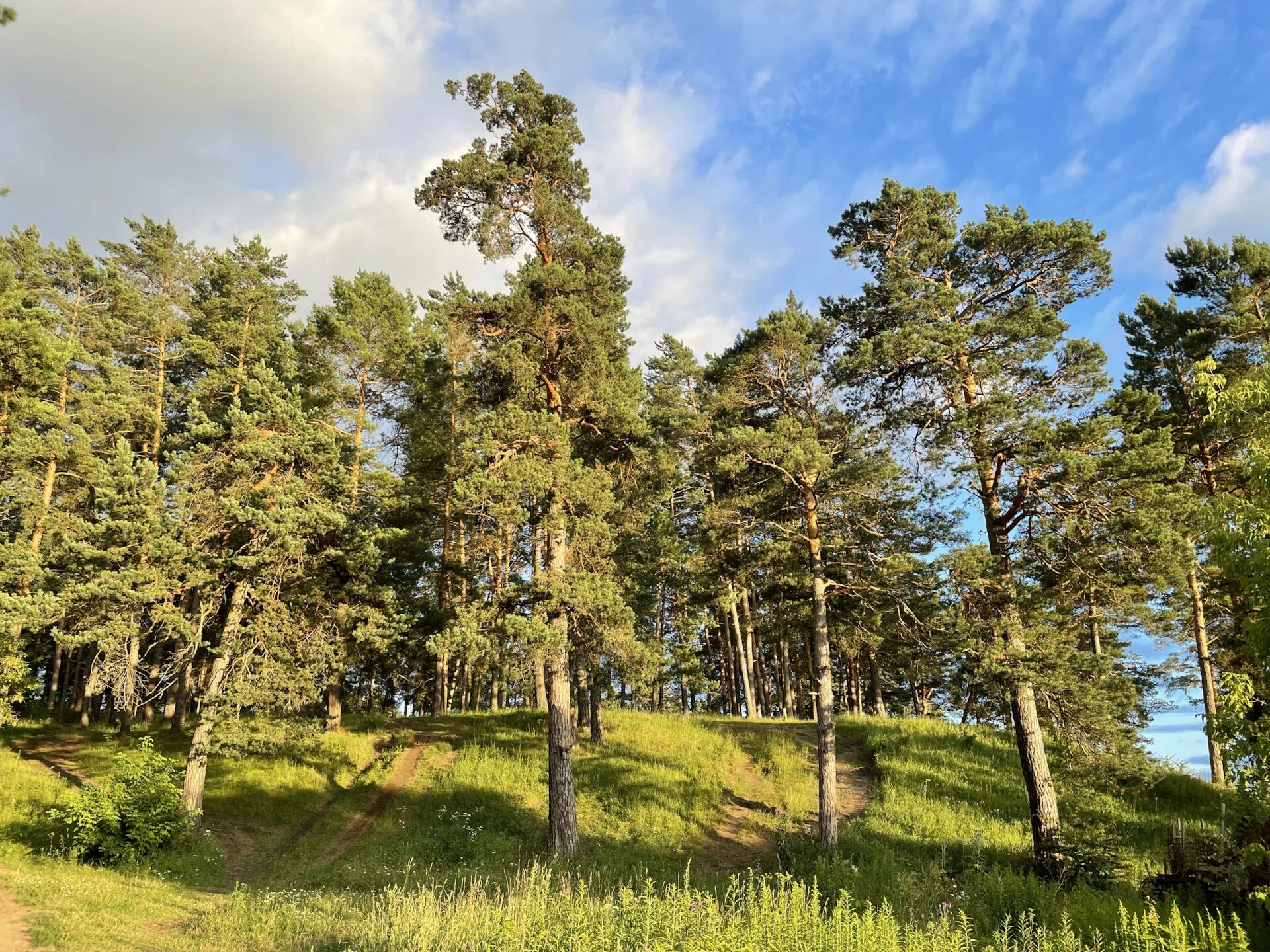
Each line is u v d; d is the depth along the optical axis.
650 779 22.52
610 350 21.14
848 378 18.78
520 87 21.22
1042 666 15.19
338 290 27.03
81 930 9.50
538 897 9.55
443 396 28.52
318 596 21.61
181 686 27.06
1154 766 15.99
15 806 17.17
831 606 20.08
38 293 28.38
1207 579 21.64
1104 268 17.81
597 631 17.88
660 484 23.72
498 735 26.12
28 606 17.73
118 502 19.02
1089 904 9.45
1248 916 7.86
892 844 17.47
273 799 21.17
